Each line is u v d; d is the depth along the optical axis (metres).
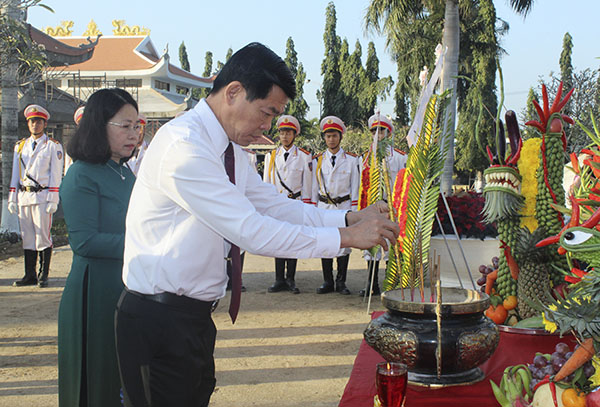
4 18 8.55
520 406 1.62
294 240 1.65
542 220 2.29
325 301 6.19
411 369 1.85
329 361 4.18
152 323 1.69
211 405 3.39
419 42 18.86
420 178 2.16
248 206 1.65
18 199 6.96
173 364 1.70
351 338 4.75
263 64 1.68
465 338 1.77
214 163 1.65
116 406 2.32
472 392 1.78
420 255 2.01
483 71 24.83
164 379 1.71
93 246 2.22
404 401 1.56
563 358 1.58
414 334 1.80
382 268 8.33
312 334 4.88
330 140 6.87
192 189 1.62
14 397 3.56
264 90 1.68
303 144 33.97
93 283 2.27
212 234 1.71
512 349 2.16
